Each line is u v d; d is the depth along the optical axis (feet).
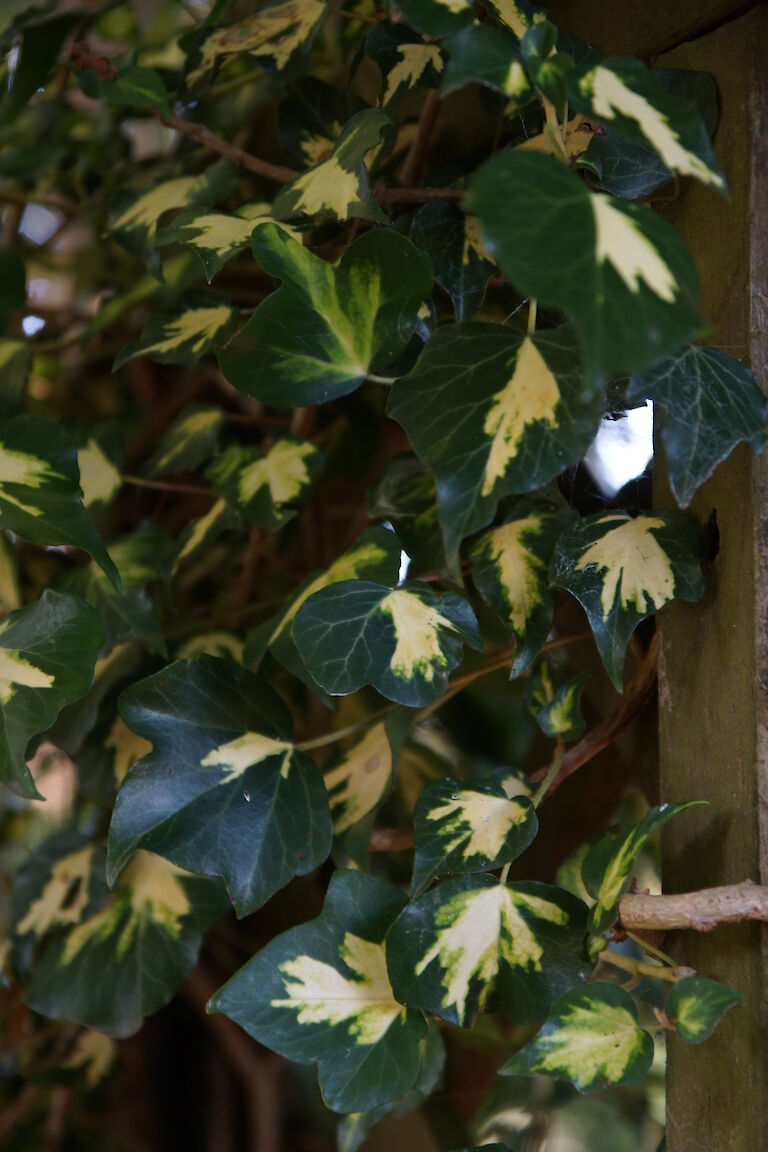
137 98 2.72
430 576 2.83
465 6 2.30
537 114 2.74
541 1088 3.56
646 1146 3.74
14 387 3.12
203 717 2.60
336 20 3.32
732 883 2.47
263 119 3.41
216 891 3.03
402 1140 3.47
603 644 2.48
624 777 3.18
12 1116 3.75
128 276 3.57
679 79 2.52
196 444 3.05
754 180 2.48
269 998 2.47
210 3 3.00
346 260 2.47
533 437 2.36
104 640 2.49
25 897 3.07
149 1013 2.98
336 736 2.68
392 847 2.98
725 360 2.41
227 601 3.35
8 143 3.49
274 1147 3.79
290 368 2.51
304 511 3.53
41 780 4.11
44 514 2.50
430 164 3.12
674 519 2.53
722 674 2.50
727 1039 2.48
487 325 2.42
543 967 2.48
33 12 3.04
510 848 2.48
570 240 2.08
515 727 3.67
